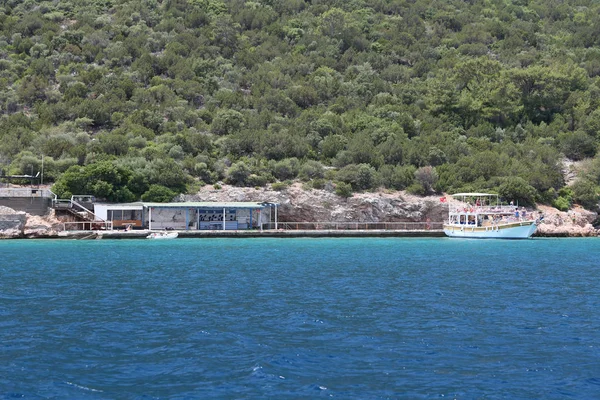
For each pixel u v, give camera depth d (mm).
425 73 147375
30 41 144625
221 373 20531
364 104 130000
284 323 27547
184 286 38281
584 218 100250
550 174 104688
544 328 26828
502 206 90812
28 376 20203
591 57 160625
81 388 19125
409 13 185625
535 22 196750
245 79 136625
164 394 18672
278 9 179875
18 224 80000
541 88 134000
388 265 50562
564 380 19938
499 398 18438
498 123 129125
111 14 165625
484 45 164750
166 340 24547
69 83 125312
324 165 105750
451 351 23172
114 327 26703
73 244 72250
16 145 100375
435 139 114250
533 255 60906
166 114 117000
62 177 89688
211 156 104750
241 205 86938
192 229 88125
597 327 27031
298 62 146500
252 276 43250
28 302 32531
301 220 95688
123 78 127938
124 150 101375
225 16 161625
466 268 48688
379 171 103125
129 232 81688
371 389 19141
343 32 163625
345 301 33031
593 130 121688
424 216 97625
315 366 21312
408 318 28719
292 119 118812
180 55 142750
